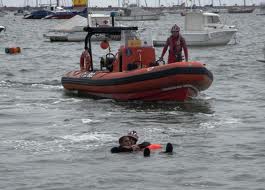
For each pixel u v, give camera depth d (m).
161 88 35.34
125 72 36.59
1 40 116.69
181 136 26.83
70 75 41.38
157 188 19.88
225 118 31.41
